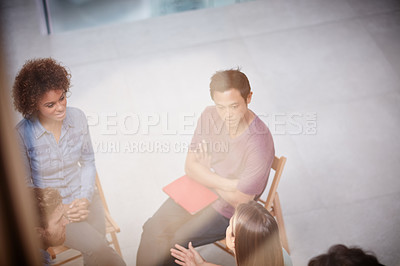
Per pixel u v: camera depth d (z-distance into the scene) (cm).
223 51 388
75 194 226
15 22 406
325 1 427
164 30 407
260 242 153
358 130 323
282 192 287
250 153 223
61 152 224
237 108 229
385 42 389
